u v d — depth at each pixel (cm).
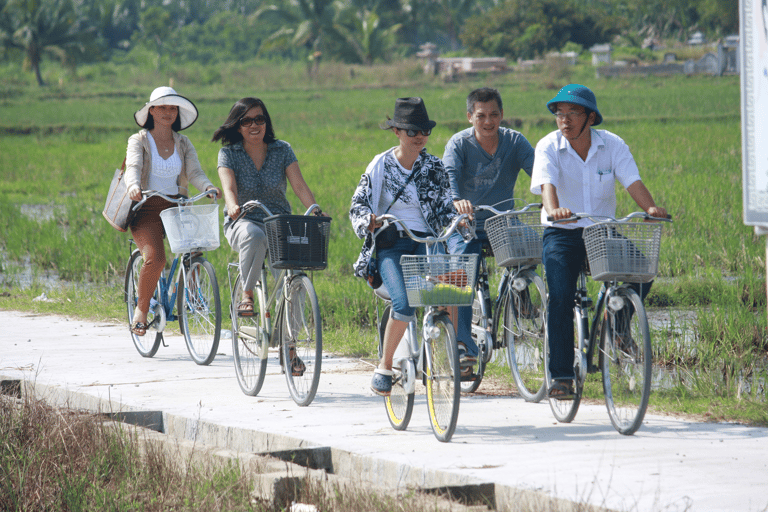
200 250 2925
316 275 4828
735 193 6862
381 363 2041
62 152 13300
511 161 2523
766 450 1775
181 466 1769
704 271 4656
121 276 5131
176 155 2928
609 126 13538
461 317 2322
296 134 15038
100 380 2612
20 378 2612
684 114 14700
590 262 1933
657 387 2627
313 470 1669
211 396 2408
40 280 5162
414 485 1575
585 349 2041
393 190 2053
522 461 1692
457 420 2014
